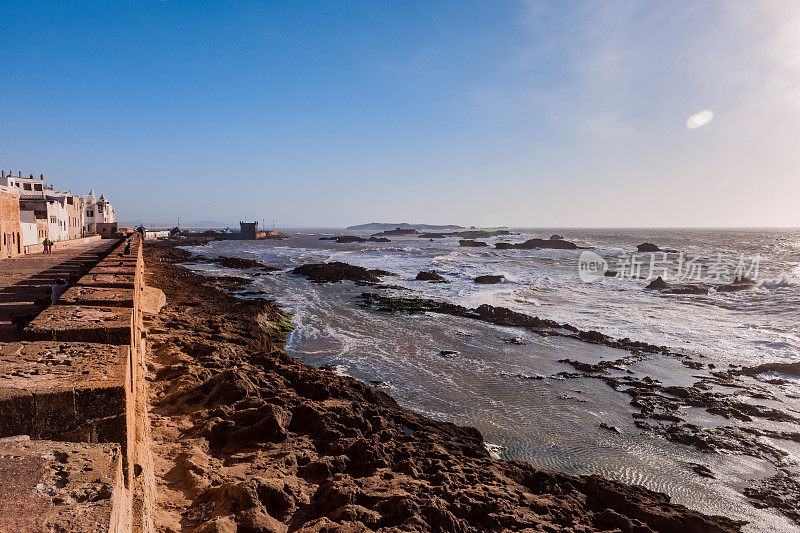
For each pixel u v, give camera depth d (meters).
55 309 6.45
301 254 90.25
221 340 20.77
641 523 9.45
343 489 8.27
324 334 27.19
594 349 24.86
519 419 16.05
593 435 15.02
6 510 2.25
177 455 9.51
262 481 8.07
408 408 16.62
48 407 3.42
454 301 38.72
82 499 2.48
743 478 12.62
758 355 23.44
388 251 100.75
